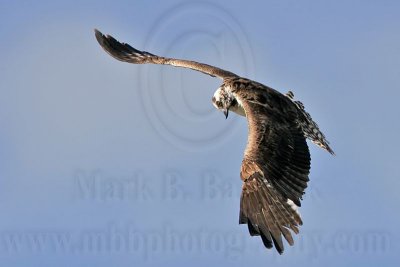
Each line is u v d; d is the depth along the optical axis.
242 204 15.05
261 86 17.09
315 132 16.67
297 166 15.55
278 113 16.38
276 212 14.95
